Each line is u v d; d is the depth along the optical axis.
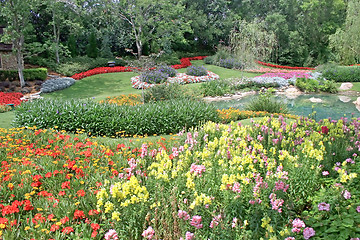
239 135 5.49
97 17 27.00
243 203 3.23
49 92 17.42
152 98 12.70
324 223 2.96
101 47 28.19
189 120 8.63
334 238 2.74
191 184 3.24
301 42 36.34
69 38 24.86
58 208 3.35
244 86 19.33
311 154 3.86
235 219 2.84
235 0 38.09
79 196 3.57
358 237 2.68
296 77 20.66
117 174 4.41
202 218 3.00
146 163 4.50
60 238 2.95
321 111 12.94
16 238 2.97
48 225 3.11
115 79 21.30
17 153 5.30
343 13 38.19
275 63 36.22
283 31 34.62
